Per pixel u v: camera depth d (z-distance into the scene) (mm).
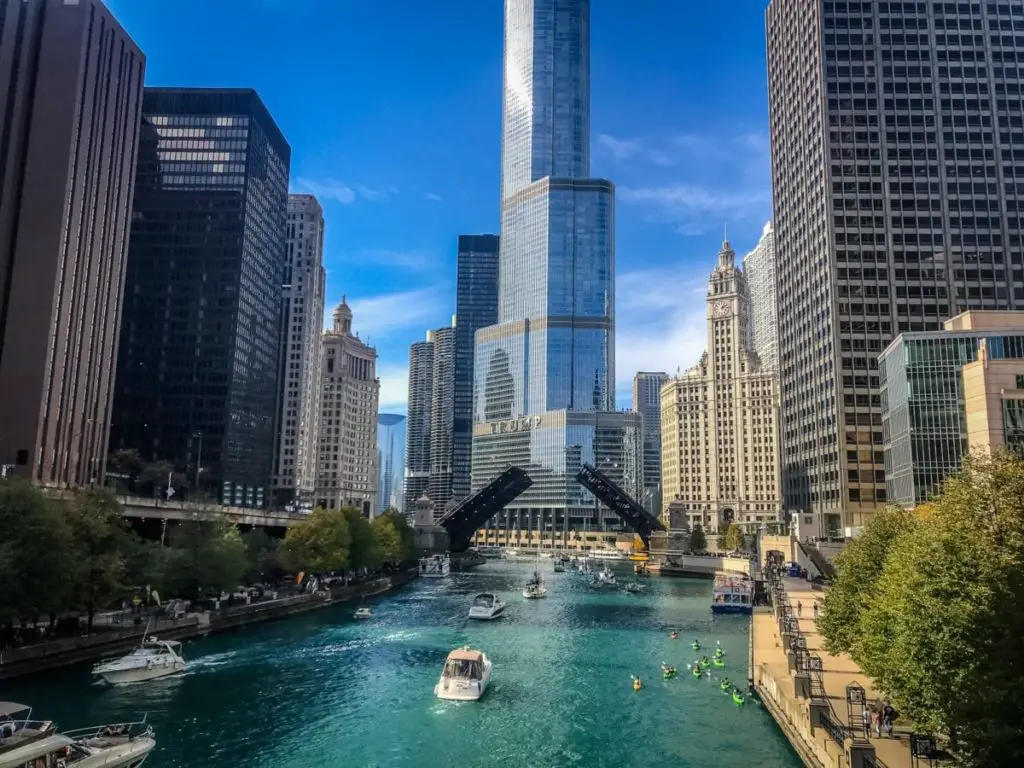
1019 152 160375
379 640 79312
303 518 150375
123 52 142125
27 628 66812
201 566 84250
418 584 147000
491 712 52969
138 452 189375
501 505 190375
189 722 49250
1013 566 31781
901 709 33531
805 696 45688
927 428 108062
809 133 172500
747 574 131625
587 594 129000
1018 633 30844
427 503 187625
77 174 124250
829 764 35750
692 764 42844
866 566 52312
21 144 122125
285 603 95875
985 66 163625
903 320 156000
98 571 66500
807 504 171875
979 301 155625
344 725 49562
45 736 34844
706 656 70812
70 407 123062
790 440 185750
